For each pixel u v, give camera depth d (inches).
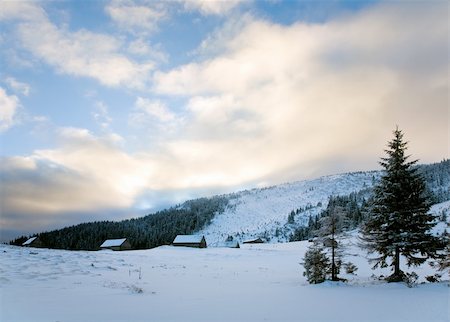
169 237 7268.7
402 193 869.2
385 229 877.2
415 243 820.0
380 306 507.5
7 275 719.7
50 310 431.8
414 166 896.3
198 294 655.1
